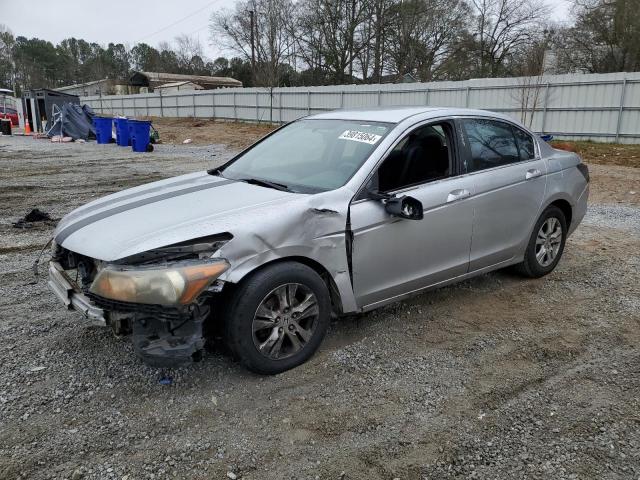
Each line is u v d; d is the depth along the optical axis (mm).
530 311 4492
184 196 3727
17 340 3838
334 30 44875
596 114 19109
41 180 11805
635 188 10898
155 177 12312
